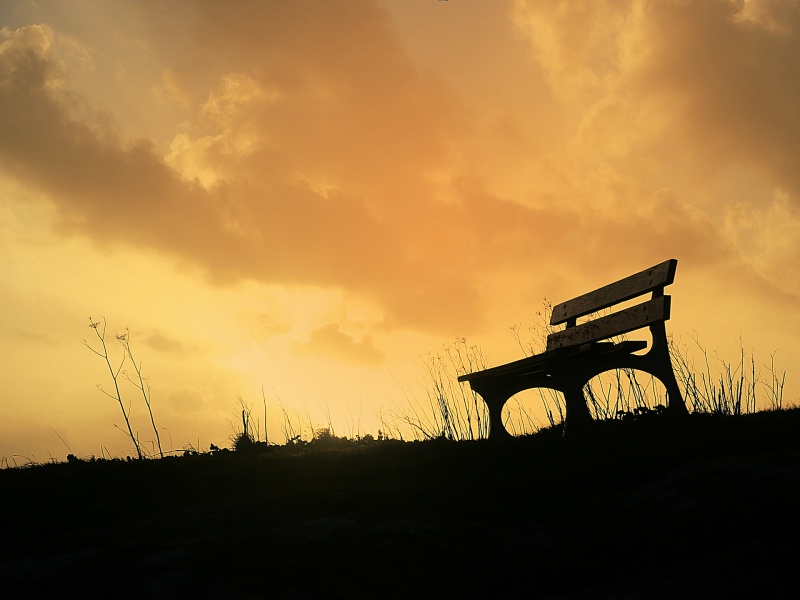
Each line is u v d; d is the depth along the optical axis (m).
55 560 5.25
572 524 6.01
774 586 4.34
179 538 5.55
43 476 9.41
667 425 8.05
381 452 8.80
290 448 10.48
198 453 10.76
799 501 5.41
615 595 4.70
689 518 5.52
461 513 6.20
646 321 8.27
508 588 5.09
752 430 7.19
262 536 5.39
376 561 5.15
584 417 8.69
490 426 10.01
